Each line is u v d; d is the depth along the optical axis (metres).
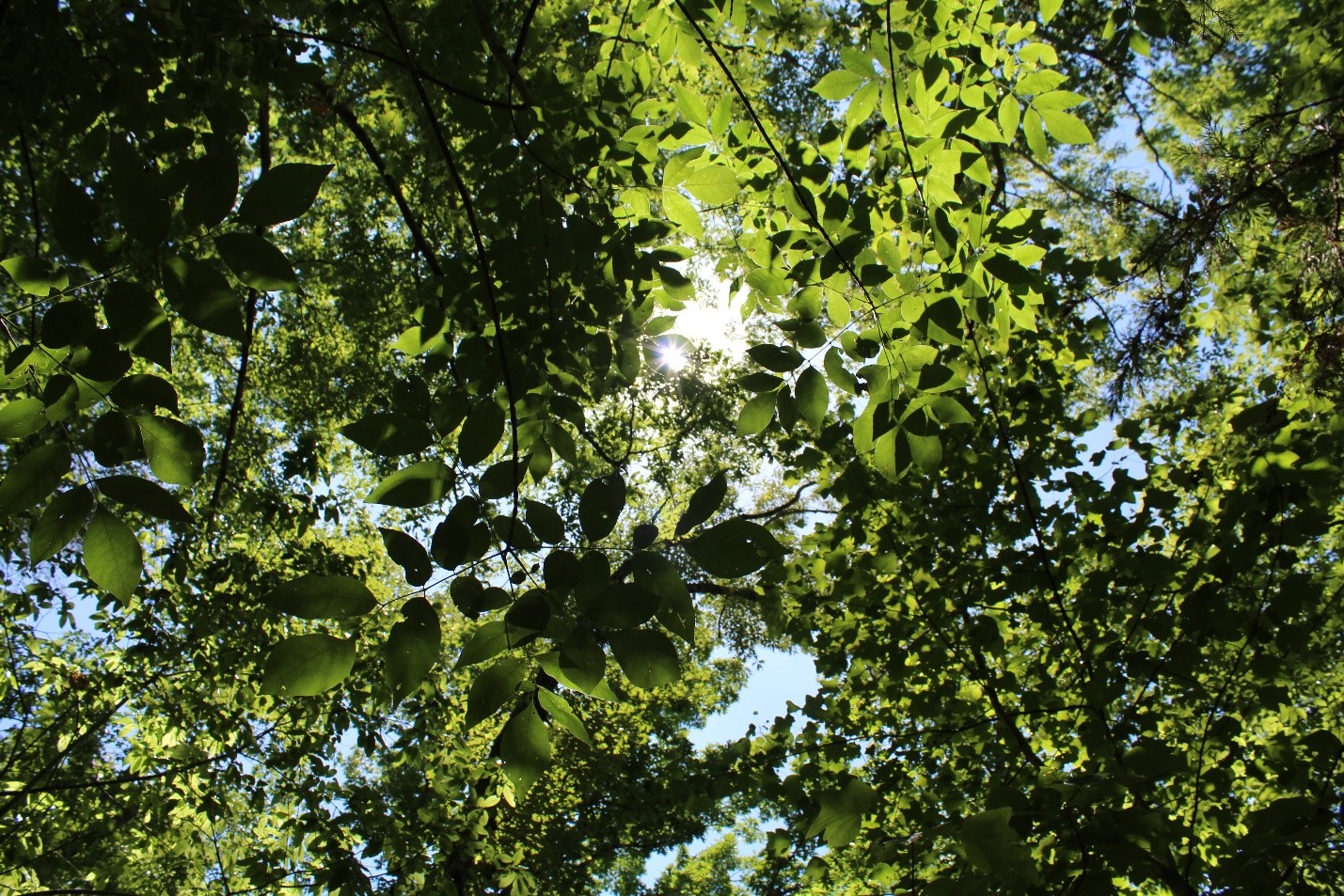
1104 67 8.47
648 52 4.11
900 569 5.84
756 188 3.84
